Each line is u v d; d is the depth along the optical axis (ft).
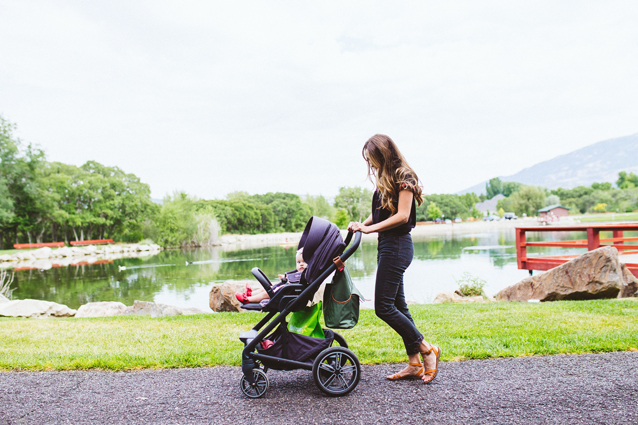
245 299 10.59
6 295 40.96
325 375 10.28
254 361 9.78
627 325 15.70
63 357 12.93
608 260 23.49
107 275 62.85
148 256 106.42
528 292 26.73
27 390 10.32
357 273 51.98
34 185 167.12
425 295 36.63
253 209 264.93
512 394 9.35
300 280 10.41
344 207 312.09
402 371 10.55
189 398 9.70
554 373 10.59
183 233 149.69
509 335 14.51
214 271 63.26
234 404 9.30
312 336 10.43
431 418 8.30
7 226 174.91
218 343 14.85
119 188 205.05
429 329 16.05
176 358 12.63
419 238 131.64
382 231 10.14
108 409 9.14
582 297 24.12
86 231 207.21
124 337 16.31
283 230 292.81
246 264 73.15
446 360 11.91
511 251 74.33
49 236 203.10
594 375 10.35
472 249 81.61
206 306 36.73
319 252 9.87
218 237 162.91
